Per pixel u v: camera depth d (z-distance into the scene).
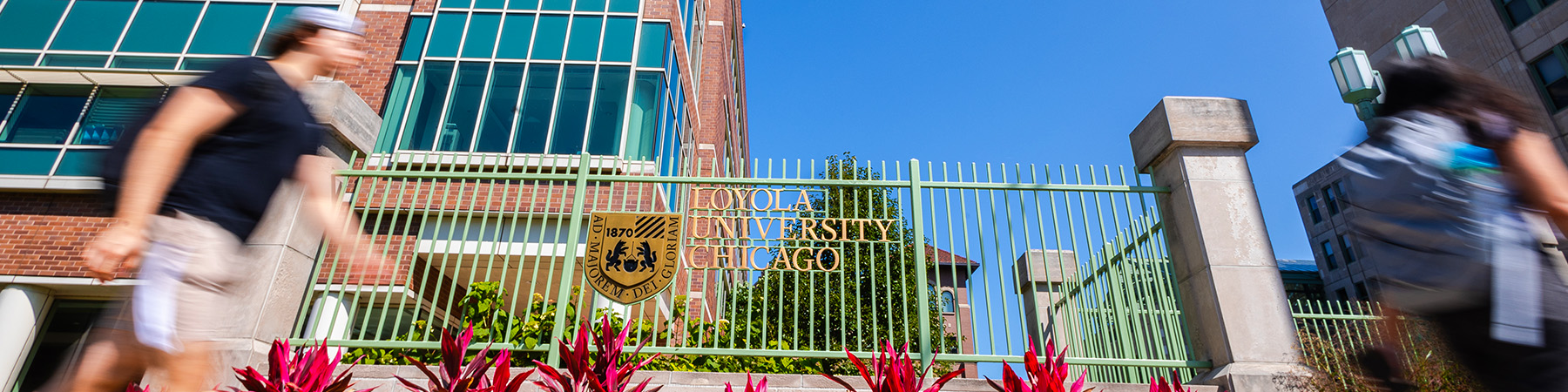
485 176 4.96
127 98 10.00
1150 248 5.05
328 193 2.28
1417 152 2.03
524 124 10.52
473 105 10.73
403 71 11.22
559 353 4.41
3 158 9.38
